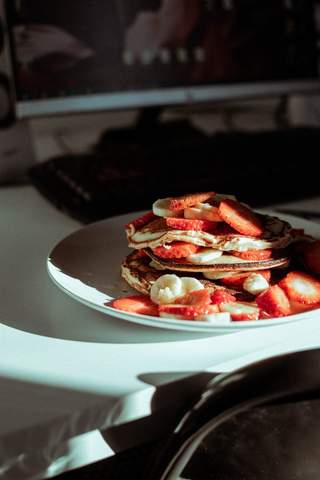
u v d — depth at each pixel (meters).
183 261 0.61
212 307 0.55
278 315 0.56
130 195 0.80
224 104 1.25
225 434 0.43
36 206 0.86
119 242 0.70
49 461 0.46
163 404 0.49
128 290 0.62
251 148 0.97
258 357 0.52
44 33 0.92
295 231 0.67
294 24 1.08
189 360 0.51
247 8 1.04
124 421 0.48
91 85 0.97
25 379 0.49
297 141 1.01
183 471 0.45
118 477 0.73
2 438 0.44
